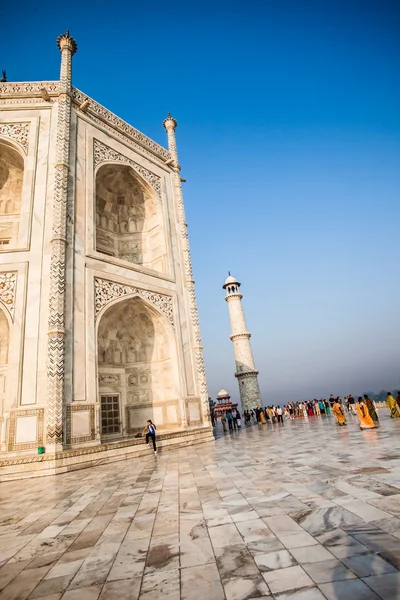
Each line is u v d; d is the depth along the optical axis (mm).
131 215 19891
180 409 15781
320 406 28234
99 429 11781
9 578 3195
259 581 2660
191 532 3900
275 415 26109
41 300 12195
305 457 8008
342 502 4297
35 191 13742
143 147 19703
